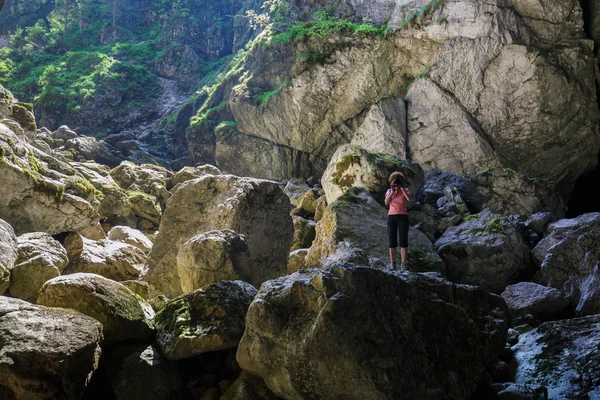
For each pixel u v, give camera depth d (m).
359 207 9.87
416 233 9.97
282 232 8.82
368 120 17.45
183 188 8.93
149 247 10.64
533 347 5.38
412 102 17.73
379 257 8.87
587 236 9.37
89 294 4.55
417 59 18.50
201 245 6.44
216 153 23.62
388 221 8.52
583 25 16.72
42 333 3.76
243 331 4.64
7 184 8.20
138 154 25.73
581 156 17.05
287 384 4.01
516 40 16.42
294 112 20.70
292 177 21.70
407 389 3.96
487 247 9.84
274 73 21.89
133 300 4.84
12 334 3.69
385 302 4.23
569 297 8.64
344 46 19.52
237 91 22.69
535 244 10.56
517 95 16.53
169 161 27.14
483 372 4.62
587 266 8.84
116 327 4.51
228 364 4.75
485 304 5.05
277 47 21.64
